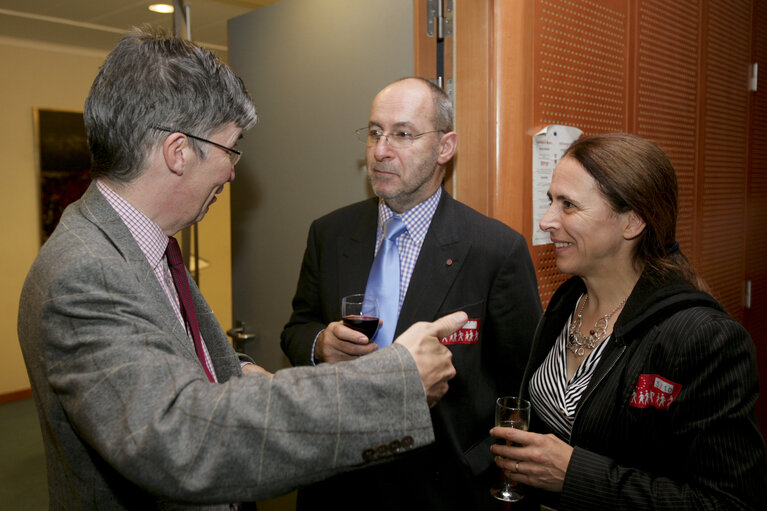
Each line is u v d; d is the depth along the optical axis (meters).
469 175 1.61
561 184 1.13
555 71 1.68
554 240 1.17
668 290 1.03
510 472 1.10
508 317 1.40
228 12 3.76
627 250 1.12
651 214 1.06
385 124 1.36
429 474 1.35
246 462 0.67
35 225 4.68
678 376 0.96
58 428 0.77
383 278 1.43
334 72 1.87
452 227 1.42
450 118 1.43
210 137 0.87
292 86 2.02
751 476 0.89
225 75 0.90
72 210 0.85
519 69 1.56
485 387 1.44
